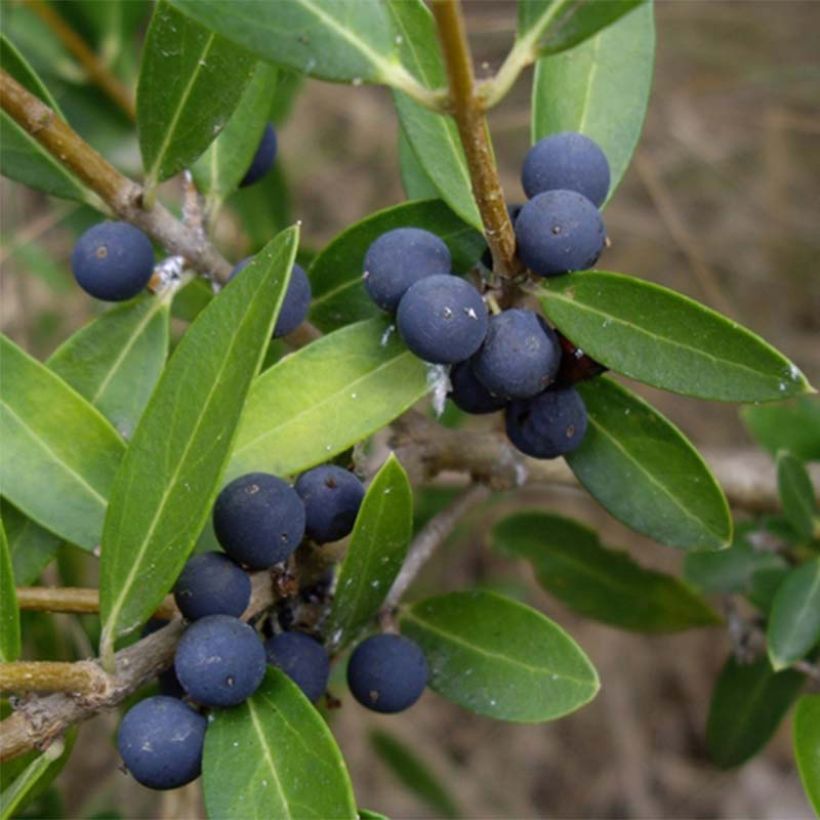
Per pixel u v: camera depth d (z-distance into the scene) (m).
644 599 0.24
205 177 0.20
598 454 0.18
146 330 0.19
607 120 0.19
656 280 0.45
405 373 0.17
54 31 0.27
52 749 0.16
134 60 0.28
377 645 0.17
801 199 0.45
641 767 0.43
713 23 0.46
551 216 0.16
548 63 0.19
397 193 0.45
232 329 0.16
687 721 0.44
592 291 0.16
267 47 0.15
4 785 0.18
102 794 0.33
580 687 0.17
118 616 0.16
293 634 0.17
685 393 0.16
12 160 0.19
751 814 0.43
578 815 0.43
